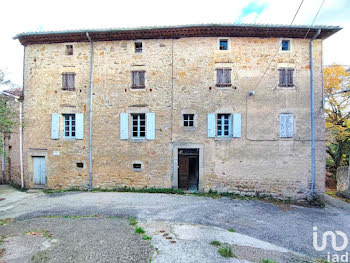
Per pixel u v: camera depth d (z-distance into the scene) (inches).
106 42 375.2
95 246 176.9
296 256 180.4
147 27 348.5
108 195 336.2
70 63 379.6
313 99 350.9
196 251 172.2
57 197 327.6
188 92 360.5
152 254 165.3
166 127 361.7
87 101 374.0
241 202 317.7
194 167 382.9
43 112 382.9
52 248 174.1
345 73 478.6
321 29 337.7
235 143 353.7
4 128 312.0
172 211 269.7
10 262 154.9
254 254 175.0
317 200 333.4
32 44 389.4
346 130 485.1
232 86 356.5
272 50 358.0
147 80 366.0
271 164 350.3
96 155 368.8
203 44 360.5
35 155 384.5
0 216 254.1
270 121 353.4
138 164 366.0
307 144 348.8
